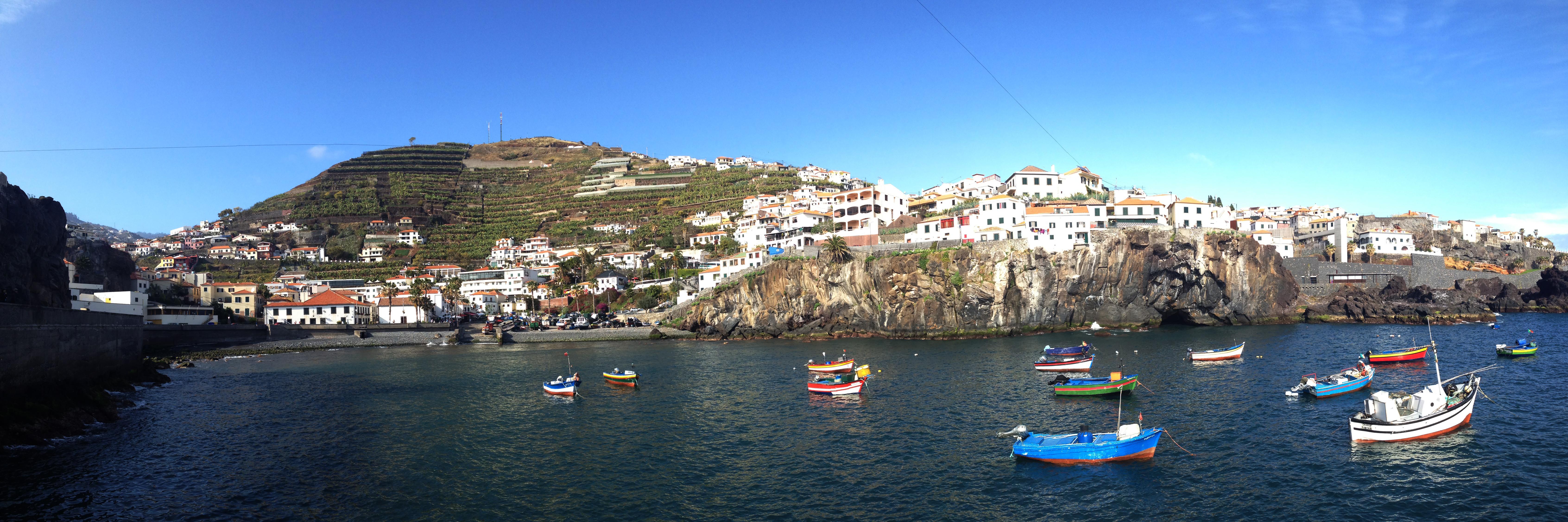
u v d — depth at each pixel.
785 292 144.25
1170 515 37.25
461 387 80.50
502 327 158.00
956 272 130.38
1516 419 53.38
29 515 38.38
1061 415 58.59
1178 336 120.38
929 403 64.75
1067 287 132.75
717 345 131.88
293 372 97.88
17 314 53.66
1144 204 160.75
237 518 38.56
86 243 159.25
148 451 52.09
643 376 87.62
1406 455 45.25
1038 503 39.19
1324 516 36.56
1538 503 37.53
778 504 39.88
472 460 49.56
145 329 125.38
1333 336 114.88
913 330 130.62
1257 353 94.19
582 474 45.91
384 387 81.56
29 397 55.66
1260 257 144.88
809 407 64.88
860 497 40.75
